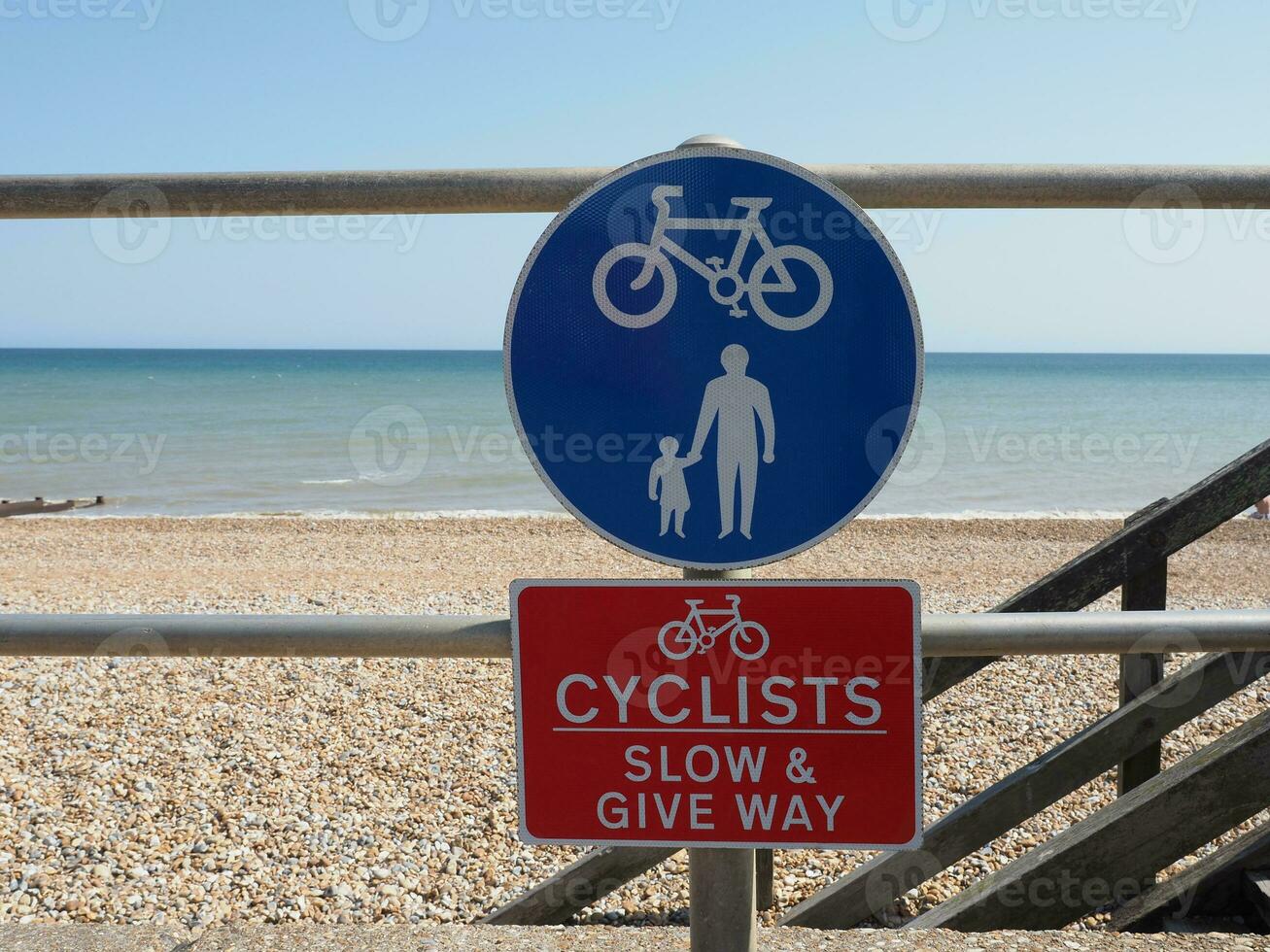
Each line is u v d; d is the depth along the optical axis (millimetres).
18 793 4094
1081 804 3820
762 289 1164
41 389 44719
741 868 1287
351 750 4547
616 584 1242
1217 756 2166
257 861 3633
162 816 3953
